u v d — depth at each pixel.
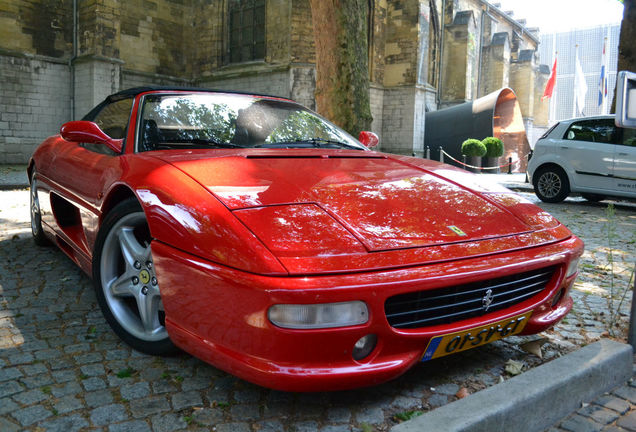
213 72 23.77
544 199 9.79
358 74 9.59
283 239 1.77
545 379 1.92
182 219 1.95
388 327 1.75
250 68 22.41
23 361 2.29
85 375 2.17
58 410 1.88
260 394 2.05
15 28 18.22
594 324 3.07
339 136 3.30
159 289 2.05
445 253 1.89
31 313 2.90
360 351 1.78
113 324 2.49
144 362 2.31
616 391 2.18
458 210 2.22
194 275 1.85
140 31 22.12
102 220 2.61
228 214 1.87
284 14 21.12
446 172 2.73
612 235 3.19
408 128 26.09
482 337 2.02
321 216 1.93
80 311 2.96
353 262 1.73
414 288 1.74
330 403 2.00
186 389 2.07
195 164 2.27
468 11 31.92
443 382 2.21
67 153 3.48
